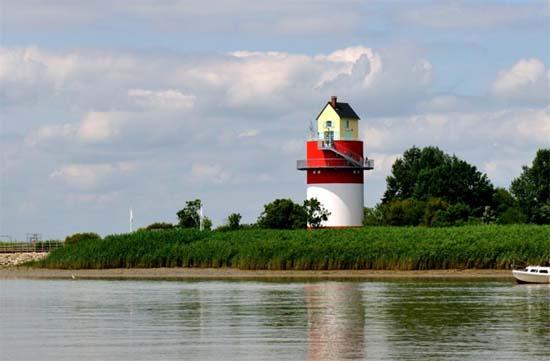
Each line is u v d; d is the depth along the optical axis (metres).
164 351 157.88
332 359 149.25
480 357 149.75
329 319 195.88
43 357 154.25
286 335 173.88
